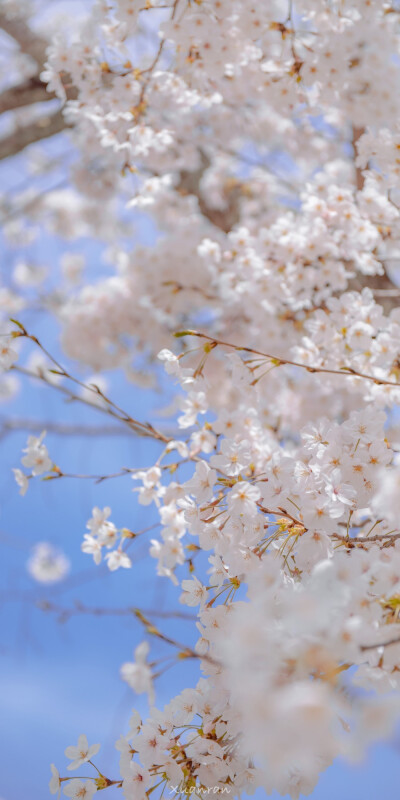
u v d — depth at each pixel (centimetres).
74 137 430
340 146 380
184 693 267
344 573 249
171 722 266
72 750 266
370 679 248
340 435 270
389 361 287
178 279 401
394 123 302
